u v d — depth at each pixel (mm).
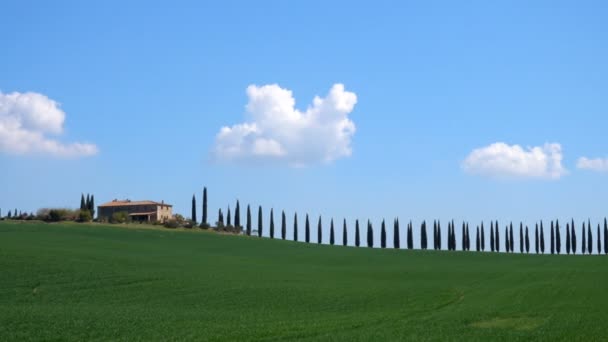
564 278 70438
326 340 35344
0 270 60281
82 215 125625
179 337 36062
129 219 134375
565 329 38625
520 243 153875
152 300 52250
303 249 116688
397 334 37406
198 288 58812
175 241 111062
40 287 54844
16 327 37781
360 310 49312
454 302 53938
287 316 45656
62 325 38812
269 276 71875
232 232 144125
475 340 35531
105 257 75562
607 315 44219
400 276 77000
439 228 150750
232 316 45094
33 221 119812
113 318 42094
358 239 149250
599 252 150750
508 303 51688
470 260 104938
